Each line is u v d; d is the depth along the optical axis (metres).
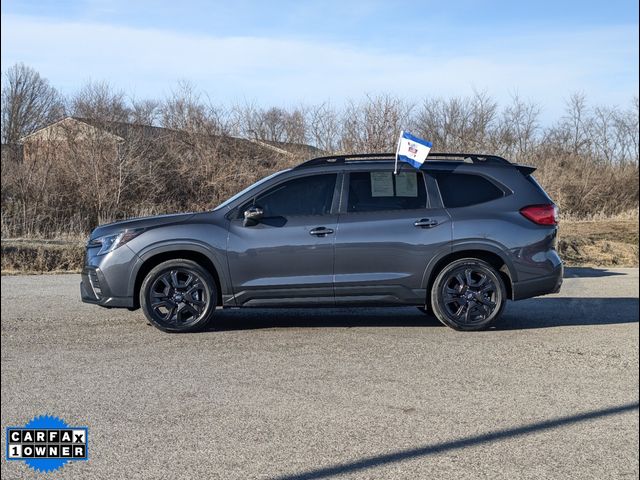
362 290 7.82
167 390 5.80
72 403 5.50
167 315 7.81
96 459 4.47
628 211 26.20
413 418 5.20
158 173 21.94
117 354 6.94
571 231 21.84
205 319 7.79
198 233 7.75
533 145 27.25
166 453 4.56
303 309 9.45
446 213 7.91
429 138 23.81
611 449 4.68
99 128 21.94
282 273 7.77
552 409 5.44
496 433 4.94
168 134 22.80
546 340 7.61
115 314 8.98
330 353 6.96
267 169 22.69
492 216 7.91
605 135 28.41
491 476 4.26
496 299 7.89
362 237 7.78
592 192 26.20
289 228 7.78
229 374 6.24
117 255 7.77
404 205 7.95
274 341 7.45
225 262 7.74
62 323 8.43
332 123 23.20
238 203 7.93
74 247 14.88
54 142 22.03
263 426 5.02
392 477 4.22
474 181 8.10
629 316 9.08
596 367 6.57
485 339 7.62
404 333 7.89
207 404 5.46
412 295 7.87
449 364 6.61
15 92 32.94
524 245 7.91
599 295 11.05
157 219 7.98
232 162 22.56
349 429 4.98
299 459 4.47
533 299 10.59
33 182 20.02
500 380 6.14
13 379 6.12
